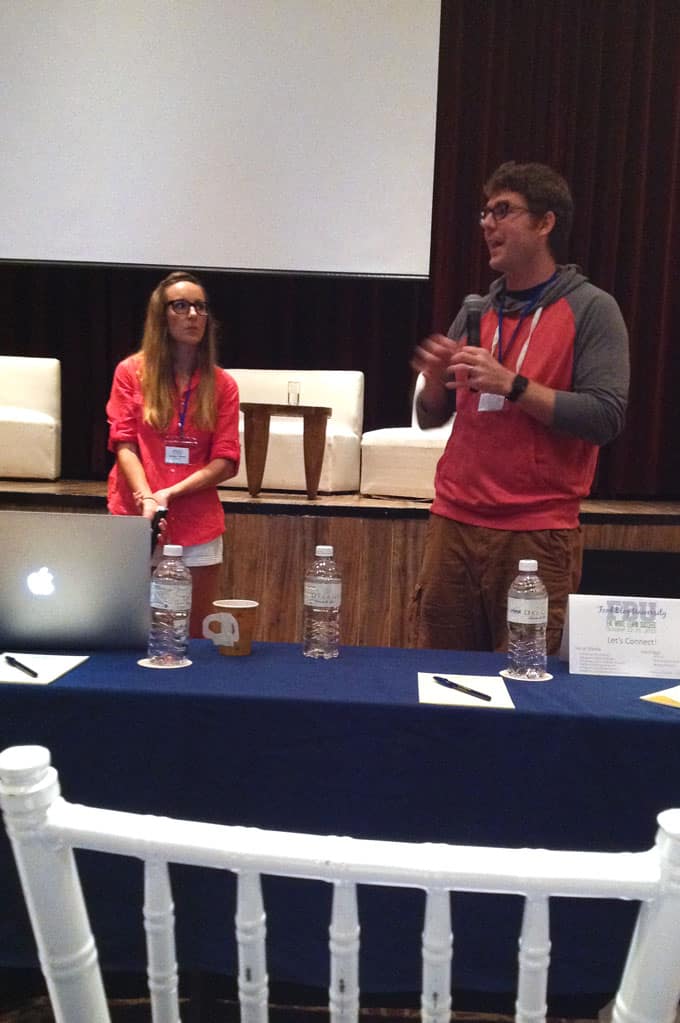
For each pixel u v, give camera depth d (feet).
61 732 4.43
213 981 4.74
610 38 14.93
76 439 15.87
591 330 6.29
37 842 2.09
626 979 1.99
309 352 15.71
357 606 11.17
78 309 15.62
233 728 4.36
